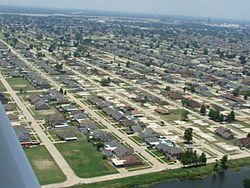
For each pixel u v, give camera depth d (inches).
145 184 2623.0
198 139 3713.1
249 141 3599.9
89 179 2635.3
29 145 3198.8
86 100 5022.1
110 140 3462.1
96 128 3764.8
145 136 3558.1
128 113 4495.6
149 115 4517.7
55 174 2669.8
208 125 4232.3
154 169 2891.2
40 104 4436.5
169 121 4303.6
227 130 3850.9
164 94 5620.1
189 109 4911.4
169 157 3115.2
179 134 3828.7
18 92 5246.1
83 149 3225.9
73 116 4133.9
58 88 5654.5
